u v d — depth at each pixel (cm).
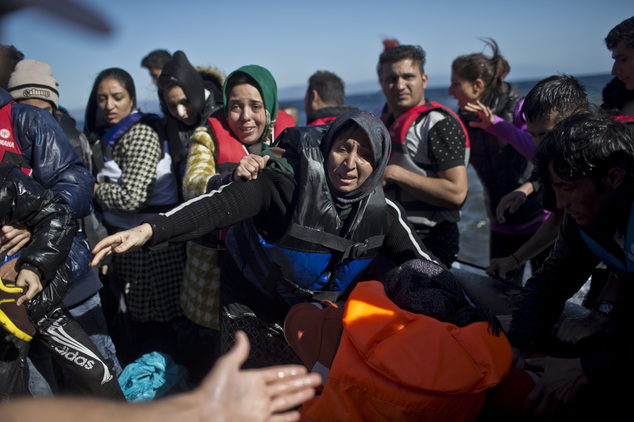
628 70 252
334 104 371
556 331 199
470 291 264
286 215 199
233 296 226
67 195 217
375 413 143
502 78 344
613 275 192
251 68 257
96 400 80
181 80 293
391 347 143
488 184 353
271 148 207
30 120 219
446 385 138
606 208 143
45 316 204
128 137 295
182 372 284
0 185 180
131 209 289
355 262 204
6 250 190
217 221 185
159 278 316
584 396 148
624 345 145
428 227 295
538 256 328
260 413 90
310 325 172
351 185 194
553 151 144
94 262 163
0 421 73
